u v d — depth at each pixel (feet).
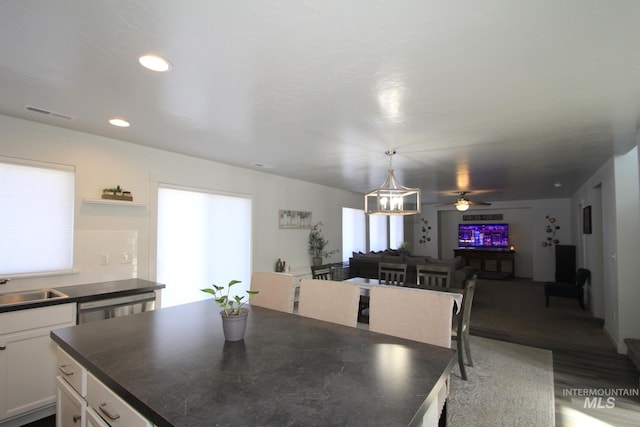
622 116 8.54
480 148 11.85
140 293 9.48
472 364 11.17
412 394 3.47
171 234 13.03
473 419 7.90
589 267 19.29
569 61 5.77
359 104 7.84
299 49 5.44
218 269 14.84
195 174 13.73
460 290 12.40
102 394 4.18
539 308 19.58
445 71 6.18
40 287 9.31
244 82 6.70
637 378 10.21
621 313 12.50
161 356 4.50
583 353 12.32
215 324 6.08
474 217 35.24
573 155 12.97
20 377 7.34
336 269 20.21
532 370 10.76
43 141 9.43
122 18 4.61
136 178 11.68
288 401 3.32
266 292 8.18
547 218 29.91
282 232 18.54
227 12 4.48
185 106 8.04
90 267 10.35
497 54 5.56
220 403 3.27
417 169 15.90
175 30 4.91
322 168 15.97
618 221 12.73
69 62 5.90
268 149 12.25
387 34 5.00
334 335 5.48
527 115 8.50
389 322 6.35
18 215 9.03
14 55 5.64
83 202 10.26
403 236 35.86
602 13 4.43
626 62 5.78
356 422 2.95
